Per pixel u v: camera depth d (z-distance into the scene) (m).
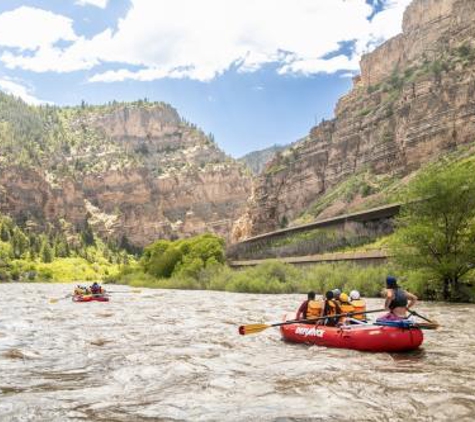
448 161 101.94
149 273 117.69
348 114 169.12
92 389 11.86
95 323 26.69
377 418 9.30
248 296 54.53
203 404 10.42
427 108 120.50
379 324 16.31
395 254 40.91
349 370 13.43
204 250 95.56
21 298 60.50
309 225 99.94
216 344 18.55
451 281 39.06
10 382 12.68
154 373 13.54
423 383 11.87
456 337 19.09
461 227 38.75
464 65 118.44
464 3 142.88
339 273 54.25
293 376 12.86
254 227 183.88
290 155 189.25
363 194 129.12
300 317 19.53
